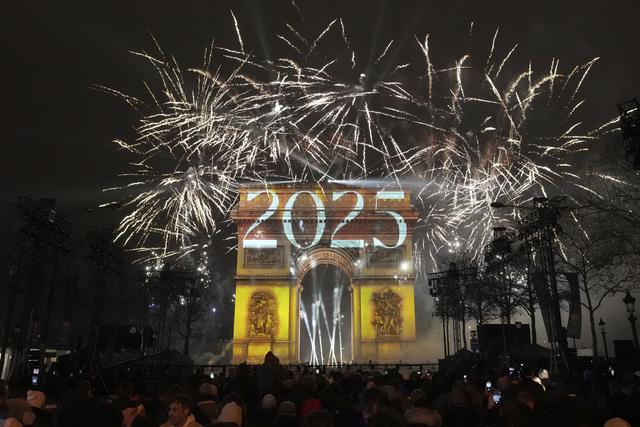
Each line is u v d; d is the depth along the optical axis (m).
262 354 122.88
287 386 27.41
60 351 91.62
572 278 68.25
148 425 14.87
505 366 61.19
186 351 113.56
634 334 63.12
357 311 128.88
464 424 18.36
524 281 89.12
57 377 51.00
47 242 60.38
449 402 20.58
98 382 35.28
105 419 9.60
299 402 22.30
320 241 130.62
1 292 81.25
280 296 127.19
